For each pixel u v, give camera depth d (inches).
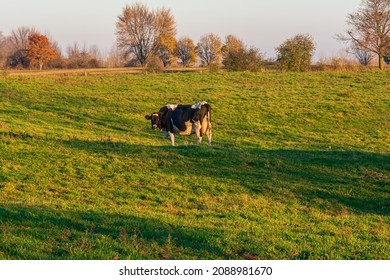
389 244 538.3
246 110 1528.1
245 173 863.7
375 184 833.5
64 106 1524.4
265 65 2928.2
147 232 531.5
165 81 2014.0
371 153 1024.9
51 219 555.2
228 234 537.0
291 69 2514.8
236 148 1097.4
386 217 692.1
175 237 519.5
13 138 999.6
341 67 2536.9
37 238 491.5
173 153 938.1
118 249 476.4
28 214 560.4
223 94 1723.7
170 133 1116.5
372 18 2800.2
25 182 800.3
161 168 876.0
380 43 2815.0
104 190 774.5
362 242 542.0
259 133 1330.0
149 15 4660.4
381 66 2844.5
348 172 888.9
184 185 802.2
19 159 898.1
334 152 1031.6
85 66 4542.3
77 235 506.9
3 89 1733.5
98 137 1109.1
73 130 1221.1
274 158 947.3
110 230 535.8
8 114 1401.3
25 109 1464.1
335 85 1927.9
